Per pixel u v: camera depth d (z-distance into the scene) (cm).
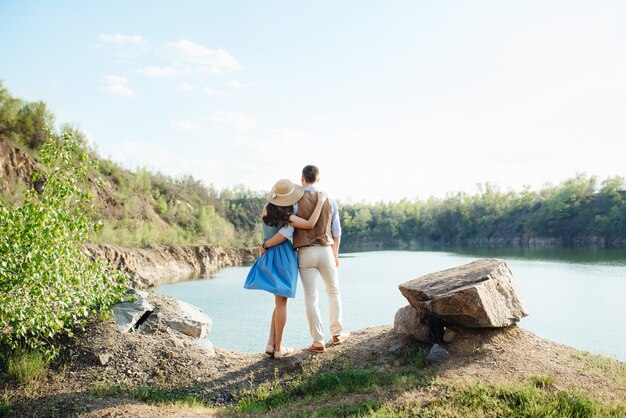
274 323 585
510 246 10238
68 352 574
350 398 446
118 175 6278
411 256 7069
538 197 12650
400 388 448
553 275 3419
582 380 454
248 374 539
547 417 375
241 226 11181
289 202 539
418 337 570
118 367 554
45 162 633
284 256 544
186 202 8738
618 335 1468
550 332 1534
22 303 545
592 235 9450
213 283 3469
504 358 496
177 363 567
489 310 526
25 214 571
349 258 6931
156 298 739
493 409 394
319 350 567
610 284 2828
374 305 2125
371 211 16700
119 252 3716
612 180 10100
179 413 435
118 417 421
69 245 601
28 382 509
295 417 411
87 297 595
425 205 15975
